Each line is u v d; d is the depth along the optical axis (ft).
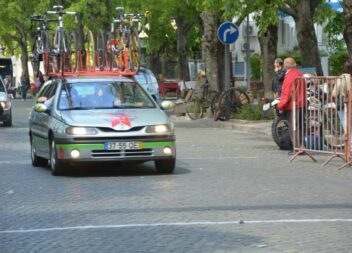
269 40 164.76
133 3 214.28
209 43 161.79
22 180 71.31
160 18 226.17
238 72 292.61
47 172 77.25
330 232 46.37
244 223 49.37
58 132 72.23
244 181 68.49
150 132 71.87
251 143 106.22
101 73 84.43
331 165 79.97
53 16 240.73
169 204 56.95
